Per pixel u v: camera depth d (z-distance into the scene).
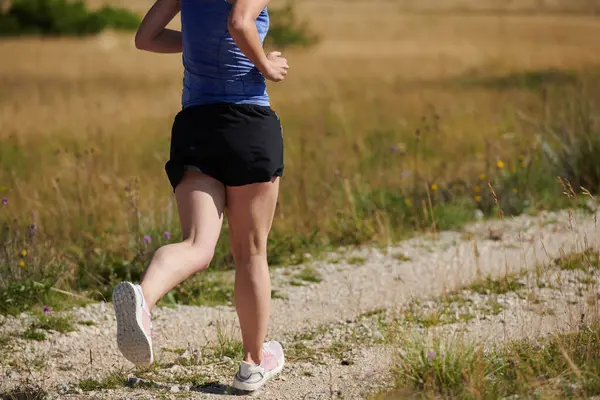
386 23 146.62
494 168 21.05
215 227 8.16
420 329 11.08
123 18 124.19
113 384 9.59
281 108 47.88
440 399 8.48
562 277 12.85
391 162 24.67
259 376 9.10
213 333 11.73
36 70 74.25
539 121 24.61
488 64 74.56
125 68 76.25
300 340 11.27
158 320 12.36
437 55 87.88
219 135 8.21
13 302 12.56
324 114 42.41
